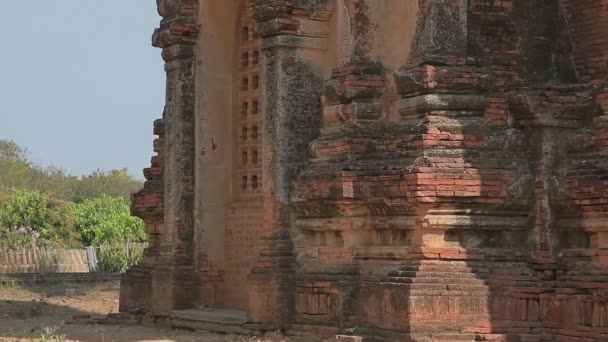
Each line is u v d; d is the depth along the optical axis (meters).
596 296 16.34
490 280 17.09
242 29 23.16
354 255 18.39
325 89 19.44
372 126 18.81
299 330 19.09
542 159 17.44
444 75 17.67
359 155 18.58
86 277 36.59
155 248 24.39
